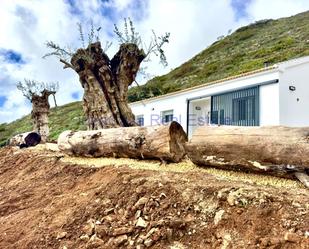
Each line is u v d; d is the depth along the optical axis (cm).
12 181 805
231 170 545
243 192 428
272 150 475
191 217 421
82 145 812
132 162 691
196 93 1730
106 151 765
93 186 586
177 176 537
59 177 718
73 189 619
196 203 439
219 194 437
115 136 736
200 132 578
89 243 422
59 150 962
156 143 647
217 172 552
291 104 1348
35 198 630
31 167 854
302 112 1378
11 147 1279
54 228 475
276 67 1329
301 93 1383
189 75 3722
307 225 354
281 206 390
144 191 490
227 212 407
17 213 574
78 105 4572
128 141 697
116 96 1075
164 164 642
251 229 373
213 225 399
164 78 4000
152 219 435
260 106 1394
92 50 1062
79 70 1074
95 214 478
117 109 1062
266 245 348
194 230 402
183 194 461
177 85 3394
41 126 1631
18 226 516
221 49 4394
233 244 365
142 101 2089
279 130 494
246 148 504
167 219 424
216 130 561
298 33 3609
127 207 471
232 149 521
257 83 1409
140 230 423
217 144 539
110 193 521
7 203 634
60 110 4472
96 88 1053
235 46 4275
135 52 1073
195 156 575
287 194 420
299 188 448
